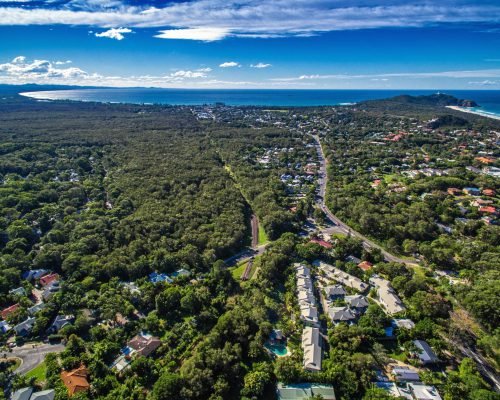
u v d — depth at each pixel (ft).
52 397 284.82
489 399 273.54
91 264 476.95
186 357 337.72
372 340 349.20
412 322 374.22
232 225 601.62
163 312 399.65
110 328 378.73
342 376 303.68
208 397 294.66
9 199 651.66
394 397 285.43
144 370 317.83
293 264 492.54
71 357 327.06
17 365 328.49
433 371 320.09
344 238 553.64
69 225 587.68
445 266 492.95
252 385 296.51
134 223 588.50
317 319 382.63
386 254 538.88
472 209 649.20
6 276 447.42
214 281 455.63
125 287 436.35
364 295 434.30
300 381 305.73
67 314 395.14
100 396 295.69
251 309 394.11
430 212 629.10
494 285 408.26
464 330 361.10
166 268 488.85
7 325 377.71
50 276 469.57
